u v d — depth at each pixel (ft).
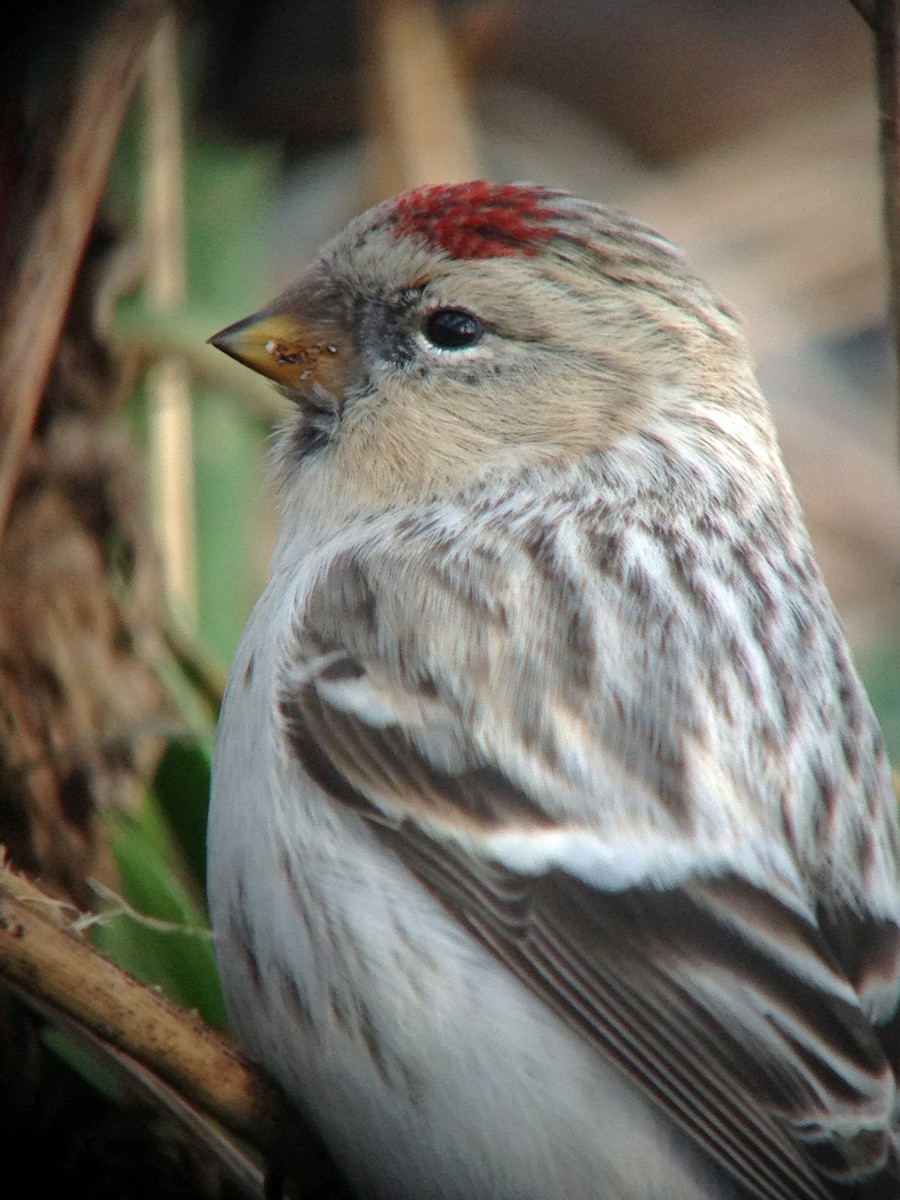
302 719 3.51
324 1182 3.50
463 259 3.55
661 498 3.54
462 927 3.49
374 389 3.56
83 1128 3.57
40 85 3.62
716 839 3.49
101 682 3.62
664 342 3.55
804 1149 3.47
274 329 3.57
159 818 3.59
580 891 3.48
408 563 3.52
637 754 3.49
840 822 3.51
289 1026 3.50
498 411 3.55
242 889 3.51
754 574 3.53
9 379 3.60
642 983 3.48
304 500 3.56
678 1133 3.48
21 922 3.47
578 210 3.56
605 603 3.51
